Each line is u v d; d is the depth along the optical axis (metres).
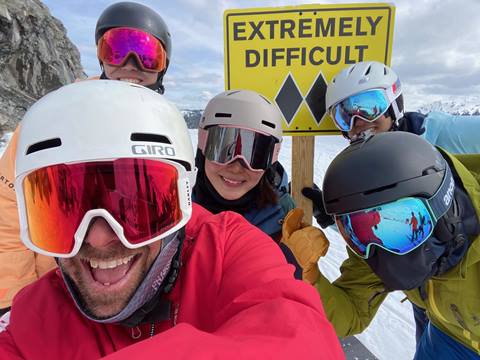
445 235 0.52
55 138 0.32
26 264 0.68
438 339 0.75
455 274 0.57
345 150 0.58
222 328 0.29
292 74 0.80
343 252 1.93
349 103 0.96
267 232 0.74
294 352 0.24
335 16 0.76
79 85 0.36
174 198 0.36
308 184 0.85
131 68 0.87
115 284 0.33
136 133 0.33
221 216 0.48
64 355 0.32
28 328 0.33
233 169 0.73
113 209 0.32
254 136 0.72
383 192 0.50
